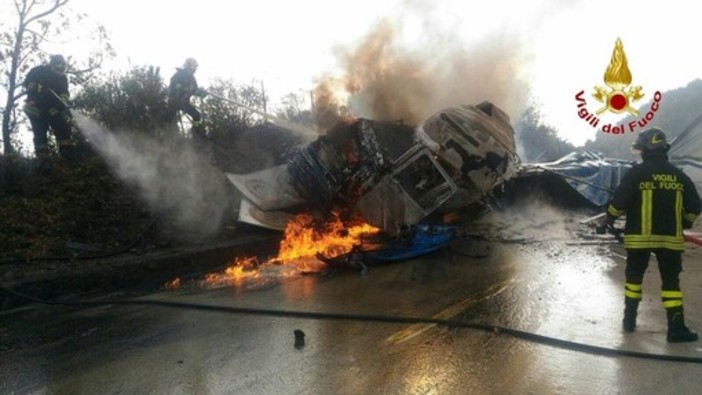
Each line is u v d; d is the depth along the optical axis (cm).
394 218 888
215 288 725
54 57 964
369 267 823
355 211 937
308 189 966
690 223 489
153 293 708
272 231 982
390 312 586
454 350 466
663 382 392
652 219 479
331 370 432
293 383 411
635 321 502
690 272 727
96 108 1070
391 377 414
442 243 908
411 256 867
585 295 628
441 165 891
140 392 407
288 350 481
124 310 632
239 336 524
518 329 511
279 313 588
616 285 672
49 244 815
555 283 689
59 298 691
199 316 598
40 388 422
